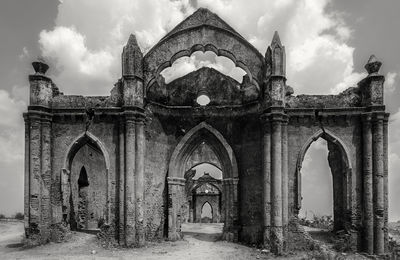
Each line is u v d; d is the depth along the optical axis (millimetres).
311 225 31875
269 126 21453
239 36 23297
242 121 25062
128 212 21297
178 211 25375
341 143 21734
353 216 21203
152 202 23891
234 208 24250
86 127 22594
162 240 24219
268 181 21188
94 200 31172
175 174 25484
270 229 20859
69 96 22984
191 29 23625
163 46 23484
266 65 22250
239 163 24812
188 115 25984
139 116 22141
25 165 21875
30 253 19531
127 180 21500
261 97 22688
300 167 21688
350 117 21812
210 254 20125
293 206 21484
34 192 21484
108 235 21578
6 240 24750
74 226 26797
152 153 24375
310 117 21953
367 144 21250
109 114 22312
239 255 20000
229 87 26406
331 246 21359
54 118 22688
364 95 21812
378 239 20453
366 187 21047
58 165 22438
